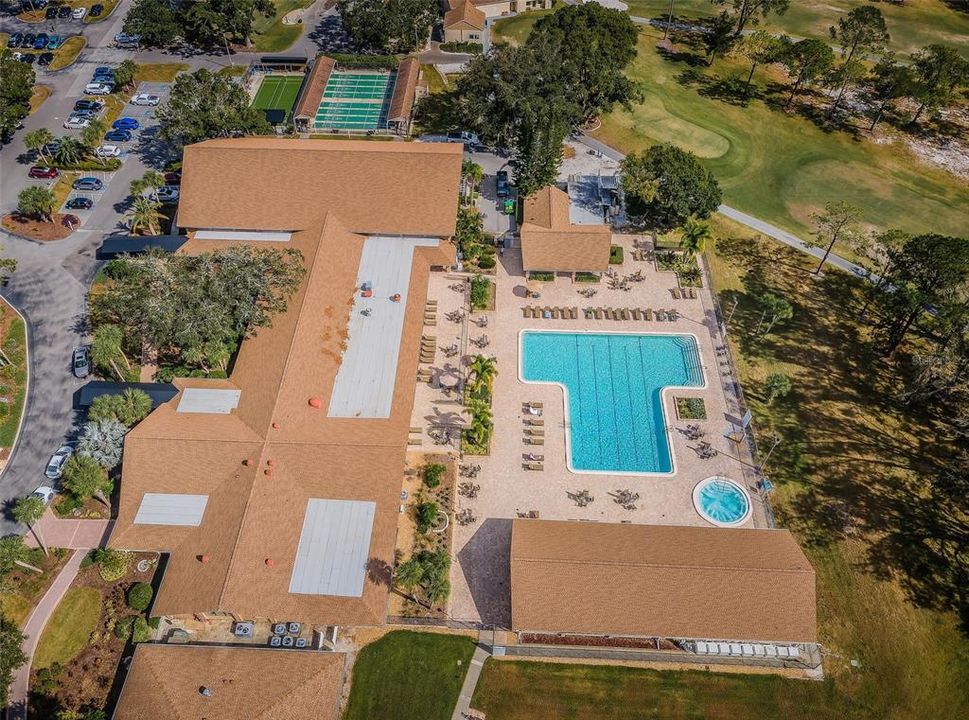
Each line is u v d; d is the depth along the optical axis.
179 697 48.69
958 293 69.31
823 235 90.88
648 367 75.19
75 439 66.75
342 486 59.38
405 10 115.06
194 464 60.03
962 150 106.69
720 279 84.56
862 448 68.56
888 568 60.31
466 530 61.81
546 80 96.19
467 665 54.41
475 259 85.00
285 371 65.12
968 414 65.62
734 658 55.25
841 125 110.38
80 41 122.38
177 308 66.06
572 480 65.56
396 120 101.94
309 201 82.31
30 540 59.91
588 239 82.94
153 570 57.94
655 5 140.12
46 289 80.50
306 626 55.19
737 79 119.56
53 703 51.12
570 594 53.81
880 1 144.12
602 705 52.84
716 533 58.75
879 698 53.38
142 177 94.88
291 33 127.25
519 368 74.25
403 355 70.50
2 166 96.81
